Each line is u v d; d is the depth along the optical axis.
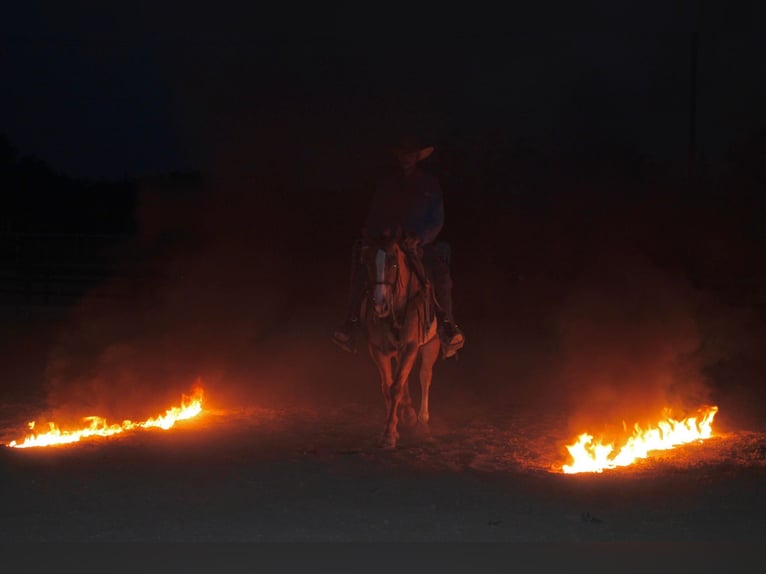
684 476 10.13
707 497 9.11
